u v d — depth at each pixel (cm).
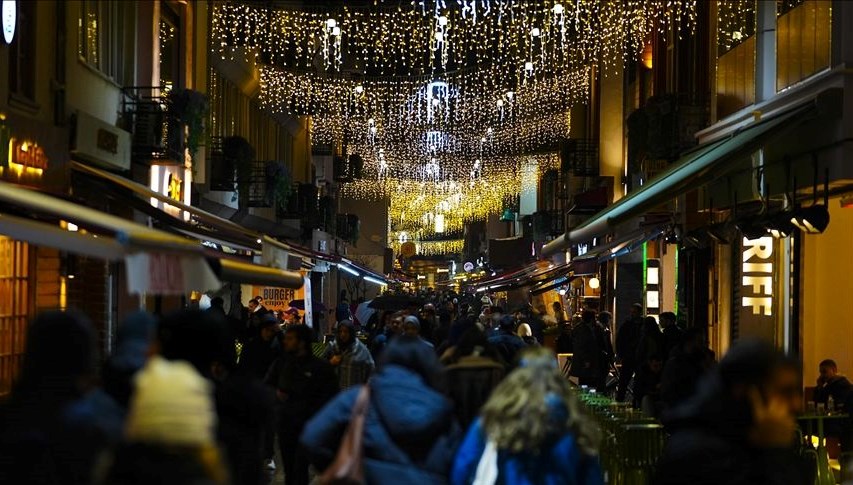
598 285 3712
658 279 2772
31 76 1451
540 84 4353
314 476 1371
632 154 2373
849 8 1391
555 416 559
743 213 1838
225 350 635
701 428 507
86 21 1712
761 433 495
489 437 561
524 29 3581
